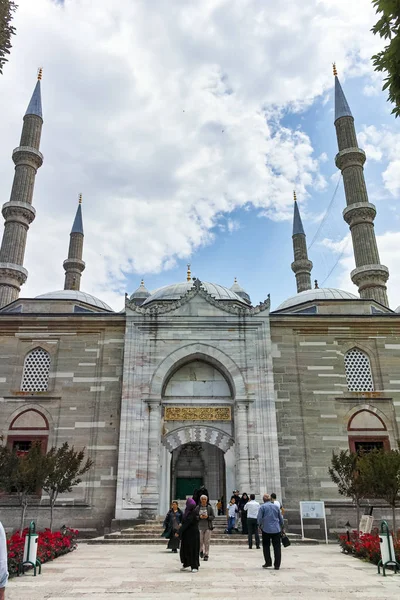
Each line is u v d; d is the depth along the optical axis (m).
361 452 21.66
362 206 40.84
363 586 10.75
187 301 27.98
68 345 27.58
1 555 4.88
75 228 51.38
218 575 12.02
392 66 8.09
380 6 7.74
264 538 13.30
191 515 12.91
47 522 24.19
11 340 27.66
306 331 28.30
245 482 24.47
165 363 26.67
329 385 27.14
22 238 39.53
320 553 17.42
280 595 9.73
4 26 9.71
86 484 24.69
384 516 24.67
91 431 25.78
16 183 40.94
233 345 27.17
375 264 39.19
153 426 25.41
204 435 26.41
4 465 18.58
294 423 26.28
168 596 9.58
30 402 26.39
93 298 35.09
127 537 20.78
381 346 28.17
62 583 11.02
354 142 43.56
